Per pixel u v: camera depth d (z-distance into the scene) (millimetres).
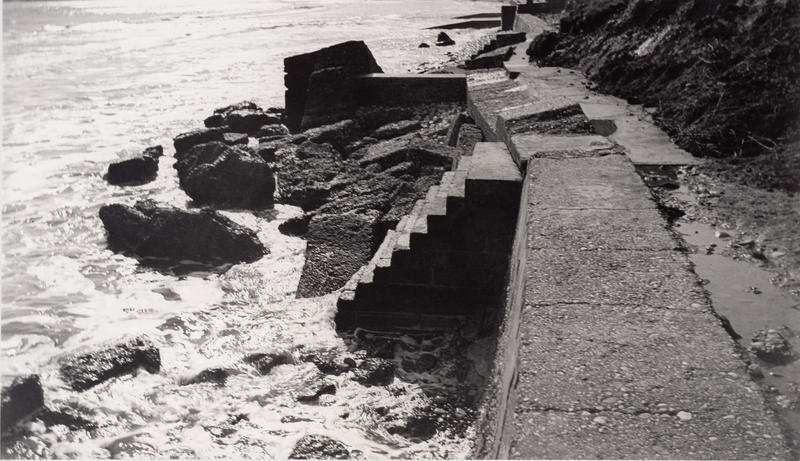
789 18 9812
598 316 3949
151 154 15508
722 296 5211
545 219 5312
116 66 29969
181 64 30156
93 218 12258
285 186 13008
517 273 5539
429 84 16547
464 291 7555
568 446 2984
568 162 6773
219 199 12555
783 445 2949
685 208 6859
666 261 4590
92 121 19750
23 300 9117
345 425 6246
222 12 62469
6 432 6277
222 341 7934
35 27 48875
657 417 3131
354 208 10570
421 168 12281
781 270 5582
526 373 3463
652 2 14016
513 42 22859
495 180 7203
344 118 16500
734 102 8828
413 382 6867
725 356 3545
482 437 5082
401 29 41531
